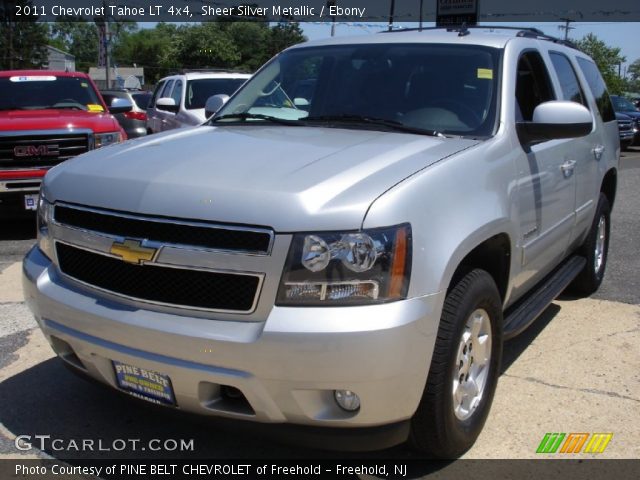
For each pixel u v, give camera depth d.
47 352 4.62
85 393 4.03
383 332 2.66
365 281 2.70
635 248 7.90
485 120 3.78
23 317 5.28
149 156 3.37
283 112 4.32
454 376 3.09
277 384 2.71
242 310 2.74
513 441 3.54
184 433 3.62
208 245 2.78
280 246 2.70
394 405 2.79
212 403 2.89
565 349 4.76
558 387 4.16
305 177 2.91
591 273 5.77
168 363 2.83
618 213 10.06
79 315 3.07
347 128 3.92
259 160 3.16
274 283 2.70
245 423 2.89
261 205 2.75
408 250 2.76
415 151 3.30
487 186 3.36
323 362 2.65
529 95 4.30
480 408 3.43
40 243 3.54
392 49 4.37
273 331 2.65
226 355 2.71
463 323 3.06
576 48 5.71
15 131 7.83
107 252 3.00
